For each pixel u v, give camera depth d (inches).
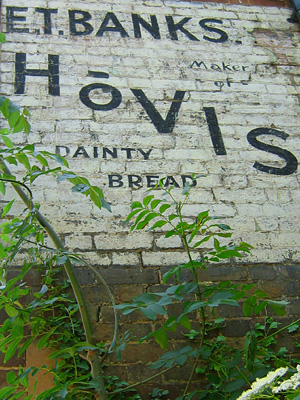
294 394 48.8
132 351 75.8
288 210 94.6
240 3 126.6
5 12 111.3
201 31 118.7
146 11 119.3
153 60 111.0
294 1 127.0
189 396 63.1
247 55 116.6
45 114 98.3
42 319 64.0
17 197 87.6
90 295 79.7
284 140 103.9
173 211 90.8
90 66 107.0
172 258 85.4
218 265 85.8
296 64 117.2
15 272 79.8
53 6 114.7
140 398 71.5
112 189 91.4
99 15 115.8
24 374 58.8
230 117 105.3
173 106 104.6
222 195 94.5
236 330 79.7
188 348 62.4
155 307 54.1
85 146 95.6
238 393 58.5
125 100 103.3
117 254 84.3
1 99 65.4
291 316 82.4
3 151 66.6
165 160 96.6
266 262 87.6
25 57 105.5
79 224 86.4
